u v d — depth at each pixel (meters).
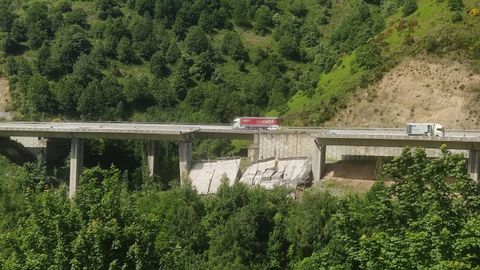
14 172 85.31
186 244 58.91
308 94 115.31
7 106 123.50
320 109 107.12
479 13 106.69
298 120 107.75
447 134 81.69
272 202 63.62
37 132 93.88
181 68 124.44
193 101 117.62
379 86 104.06
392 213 26.86
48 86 121.19
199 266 53.88
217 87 121.06
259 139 89.81
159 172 95.19
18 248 29.84
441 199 26.25
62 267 27.73
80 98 118.38
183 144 89.19
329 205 58.72
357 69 112.56
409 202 26.84
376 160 81.75
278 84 122.88
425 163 27.73
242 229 57.91
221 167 88.06
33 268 27.97
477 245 23.50
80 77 124.12
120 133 90.25
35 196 32.75
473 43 102.06
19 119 119.44
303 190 78.06
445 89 99.19
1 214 63.28
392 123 99.75
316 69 127.75
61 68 129.50
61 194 31.48
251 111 115.44
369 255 25.00
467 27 105.00
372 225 28.36
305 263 43.34
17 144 100.62
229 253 56.31
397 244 24.39
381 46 112.31
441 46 103.88
